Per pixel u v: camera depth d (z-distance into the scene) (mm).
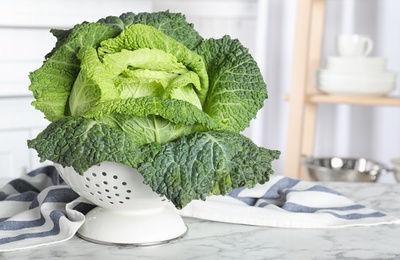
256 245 1000
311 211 1167
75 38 987
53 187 1142
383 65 2514
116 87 917
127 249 960
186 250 965
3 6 1962
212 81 1030
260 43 2947
